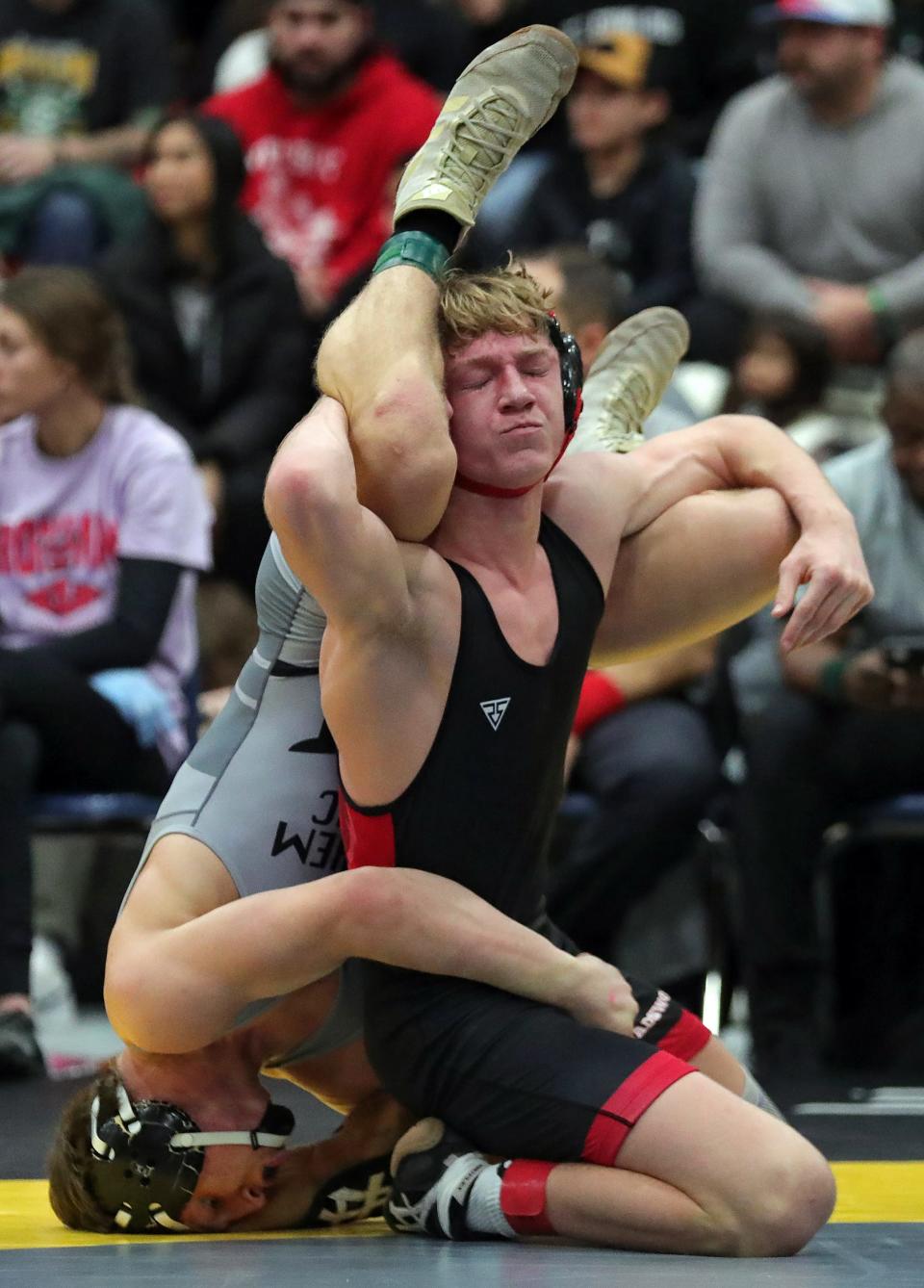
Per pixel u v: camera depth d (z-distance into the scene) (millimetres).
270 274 19656
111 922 17500
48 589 15633
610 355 9242
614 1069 7543
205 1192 8031
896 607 15062
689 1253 7348
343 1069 8484
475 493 7895
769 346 17797
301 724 8133
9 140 22422
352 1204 8242
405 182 8133
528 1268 6977
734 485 8648
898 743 14555
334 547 7277
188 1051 7945
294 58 21625
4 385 15102
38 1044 13633
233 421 19312
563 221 21562
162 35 23625
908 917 15461
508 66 8203
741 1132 7340
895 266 20562
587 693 15102
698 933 15086
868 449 15508
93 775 14891
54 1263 7180
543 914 8484
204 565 15641
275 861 8055
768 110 20781
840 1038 15320
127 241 20219
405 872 7672
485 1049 7691
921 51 23781
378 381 7543
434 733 7715
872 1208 8688
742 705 15664
